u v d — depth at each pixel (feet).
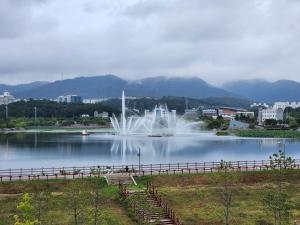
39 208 178.81
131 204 224.53
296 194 255.91
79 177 263.70
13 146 604.90
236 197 246.27
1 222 193.88
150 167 313.32
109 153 511.81
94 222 190.29
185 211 223.30
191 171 288.10
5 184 248.52
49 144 631.97
